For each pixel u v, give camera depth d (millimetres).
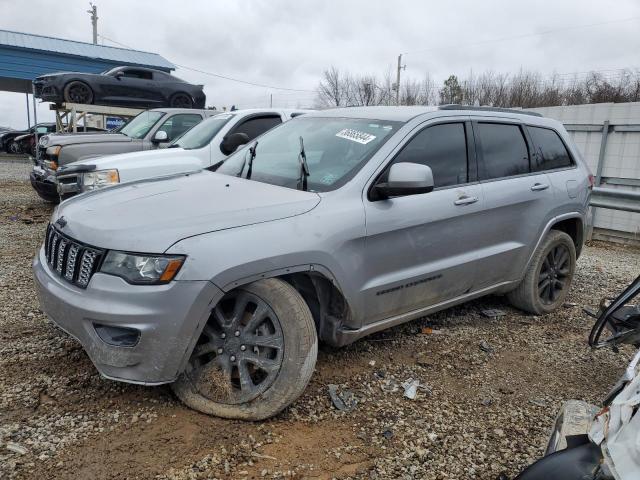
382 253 3682
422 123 4125
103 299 2906
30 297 4984
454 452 3023
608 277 6914
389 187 3594
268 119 8219
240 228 3096
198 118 9992
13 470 2615
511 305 5379
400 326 4738
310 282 3551
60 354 3811
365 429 3176
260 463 2799
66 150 9109
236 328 3168
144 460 2752
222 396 3160
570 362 4266
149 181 4051
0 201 11164
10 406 3141
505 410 3502
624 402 1701
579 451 1723
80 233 3150
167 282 2869
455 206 4129
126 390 3367
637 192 8344
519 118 5023
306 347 3090
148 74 15719
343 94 50562
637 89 38281
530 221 4824
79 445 2832
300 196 3504
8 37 26531
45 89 14867
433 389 3699
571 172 5340
